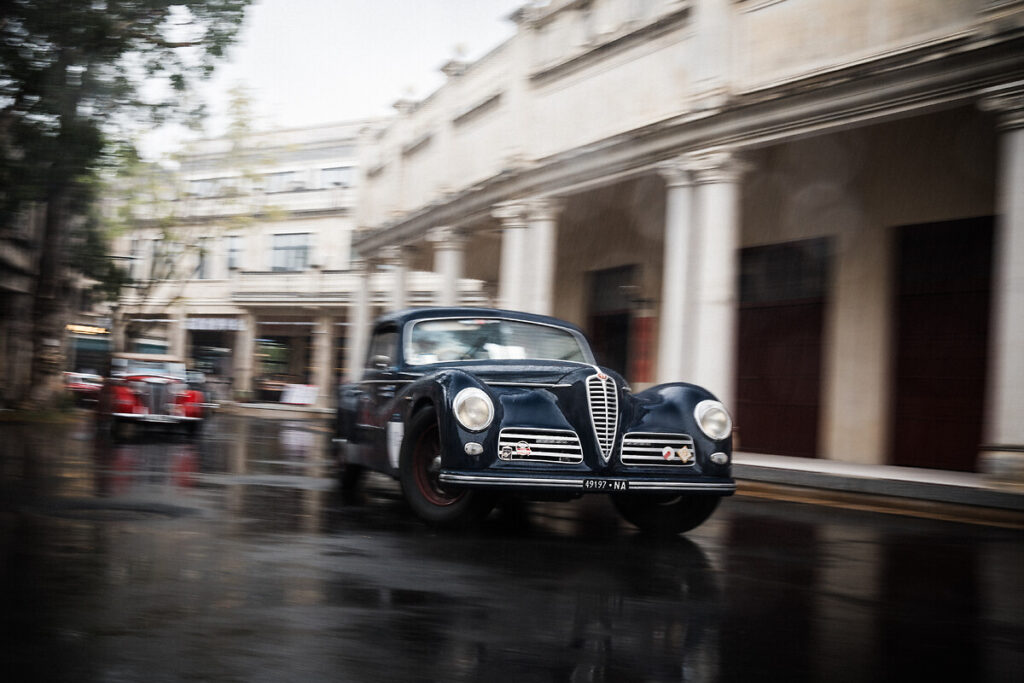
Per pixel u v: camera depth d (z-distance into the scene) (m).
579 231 18.33
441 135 19.08
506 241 15.80
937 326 11.69
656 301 16.17
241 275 41.34
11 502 6.04
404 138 21.55
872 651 3.19
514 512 7.01
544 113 15.18
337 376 39.94
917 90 9.47
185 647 2.86
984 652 3.24
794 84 10.59
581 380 5.54
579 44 14.52
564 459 5.43
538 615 3.50
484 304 29.00
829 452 12.84
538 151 15.25
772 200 13.95
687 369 12.02
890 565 5.12
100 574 3.86
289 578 3.96
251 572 4.05
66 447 11.64
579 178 14.10
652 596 3.96
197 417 15.84
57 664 2.65
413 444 5.88
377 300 37.91
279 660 2.77
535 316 7.45
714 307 11.62
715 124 11.55
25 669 2.59
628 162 13.05
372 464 7.07
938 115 11.24
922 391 11.82
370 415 7.20
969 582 4.65
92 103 15.38
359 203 24.97
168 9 14.58
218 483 8.02
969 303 11.32
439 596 3.75
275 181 41.84
